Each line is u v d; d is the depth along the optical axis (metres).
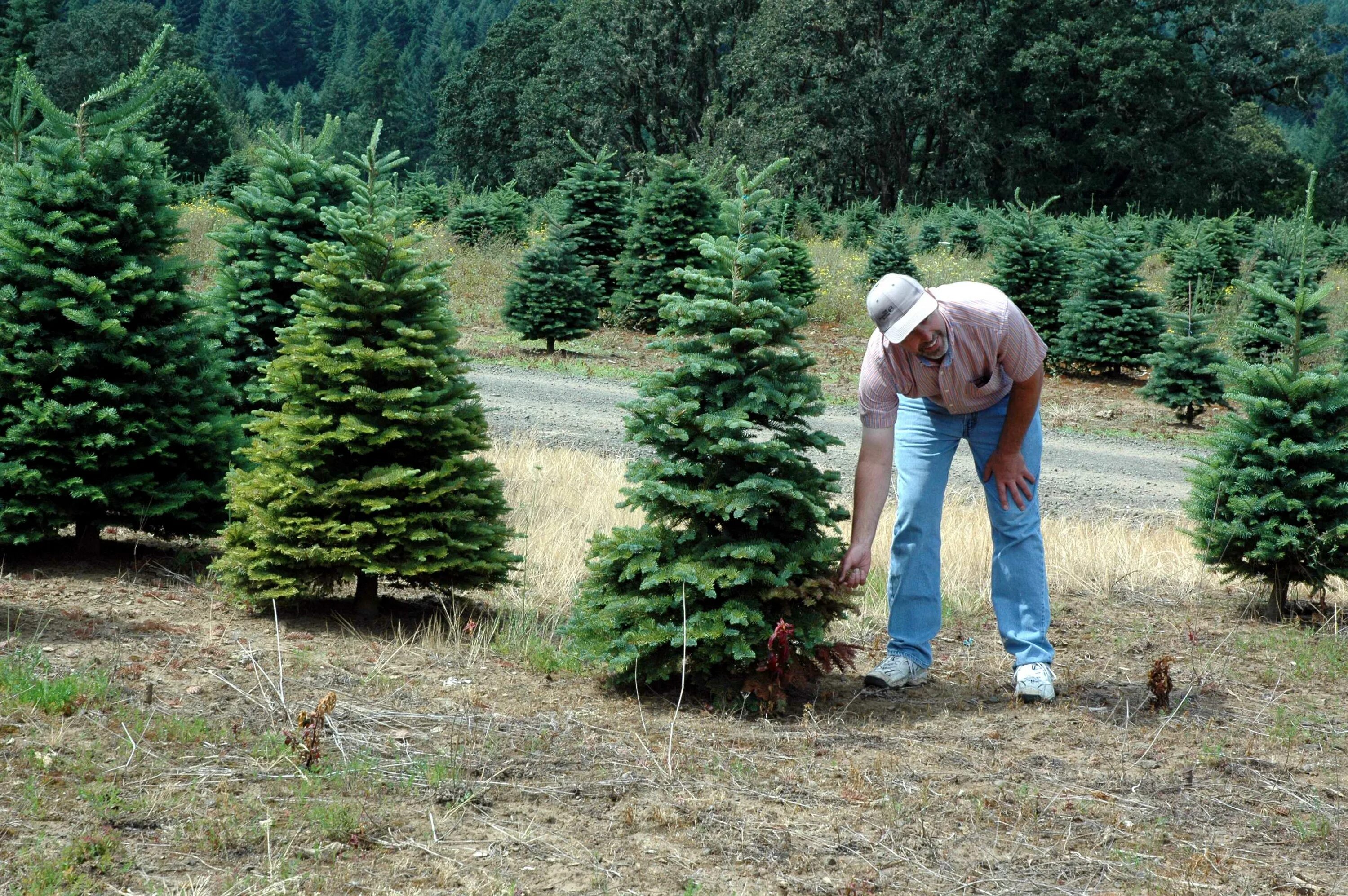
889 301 4.18
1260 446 6.35
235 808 3.27
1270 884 3.21
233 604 5.59
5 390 5.90
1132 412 16.02
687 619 4.47
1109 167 50.81
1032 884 3.17
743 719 4.44
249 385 7.50
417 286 5.64
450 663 4.95
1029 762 4.05
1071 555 7.62
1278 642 5.85
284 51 161.62
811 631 4.51
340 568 5.45
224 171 33.47
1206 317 15.38
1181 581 7.23
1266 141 58.62
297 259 7.79
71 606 5.22
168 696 4.11
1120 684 5.07
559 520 7.87
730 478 4.62
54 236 5.95
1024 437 4.62
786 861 3.22
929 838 3.40
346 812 3.28
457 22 168.38
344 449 5.57
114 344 6.04
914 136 52.56
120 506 6.01
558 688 4.71
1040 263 19.14
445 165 86.69
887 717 4.55
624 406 4.69
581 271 18.64
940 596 4.98
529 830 3.30
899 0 48.19
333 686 4.46
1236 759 4.15
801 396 4.55
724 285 4.60
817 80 49.94
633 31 54.94
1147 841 3.46
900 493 4.87
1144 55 46.72
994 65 49.06
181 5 160.88
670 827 3.39
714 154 47.41
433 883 2.95
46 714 3.79
